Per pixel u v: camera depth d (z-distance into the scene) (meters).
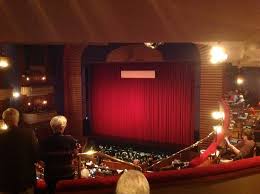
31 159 3.00
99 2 3.43
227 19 3.38
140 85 15.86
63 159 3.29
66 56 14.95
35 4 3.46
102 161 7.76
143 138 16.08
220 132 6.53
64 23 3.57
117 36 3.65
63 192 3.15
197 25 3.46
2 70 14.31
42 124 15.69
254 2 3.22
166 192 3.10
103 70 16.66
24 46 15.55
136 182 1.78
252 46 3.84
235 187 3.20
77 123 15.15
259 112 12.10
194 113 14.44
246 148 5.54
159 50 14.27
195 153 10.52
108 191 3.16
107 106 16.80
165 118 15.37
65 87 15.21
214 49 5.40
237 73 15.62
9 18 3.53
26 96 15.64
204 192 3.16
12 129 2.95
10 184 2.89
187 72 14.51
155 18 3.47
